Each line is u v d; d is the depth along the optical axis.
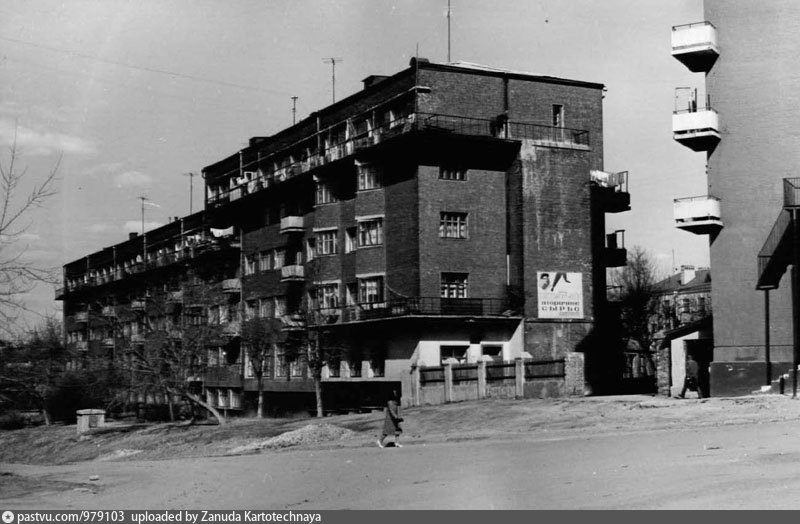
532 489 14.63
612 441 22.47
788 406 28.53
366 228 53.84
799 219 36.72
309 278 60.44
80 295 105.56
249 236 69.81
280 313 64.56
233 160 75.56
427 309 49.94
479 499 13.95
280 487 18.06
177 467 24.75
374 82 57.72
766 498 11.84
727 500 11.89
